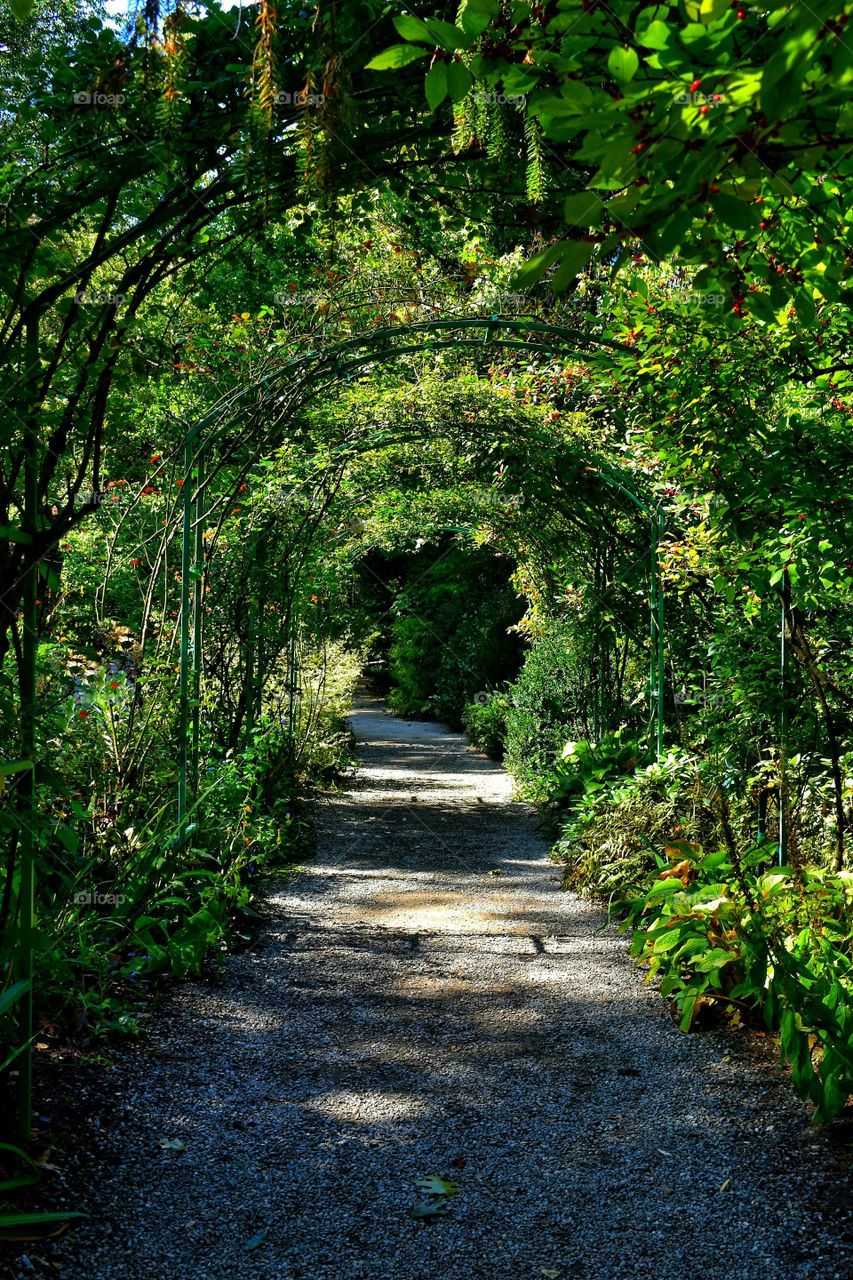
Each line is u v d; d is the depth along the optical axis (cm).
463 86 148
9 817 223
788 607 346
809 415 347
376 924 477
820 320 293
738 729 406
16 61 240
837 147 134
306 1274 206
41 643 369
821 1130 265
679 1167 250
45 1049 297
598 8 134
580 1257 213
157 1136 260
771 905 318
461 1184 243
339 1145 262
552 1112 282
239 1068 307
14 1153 233
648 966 408
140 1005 348
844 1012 273
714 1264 210
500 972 405
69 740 402
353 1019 353
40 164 247
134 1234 216
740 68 127
